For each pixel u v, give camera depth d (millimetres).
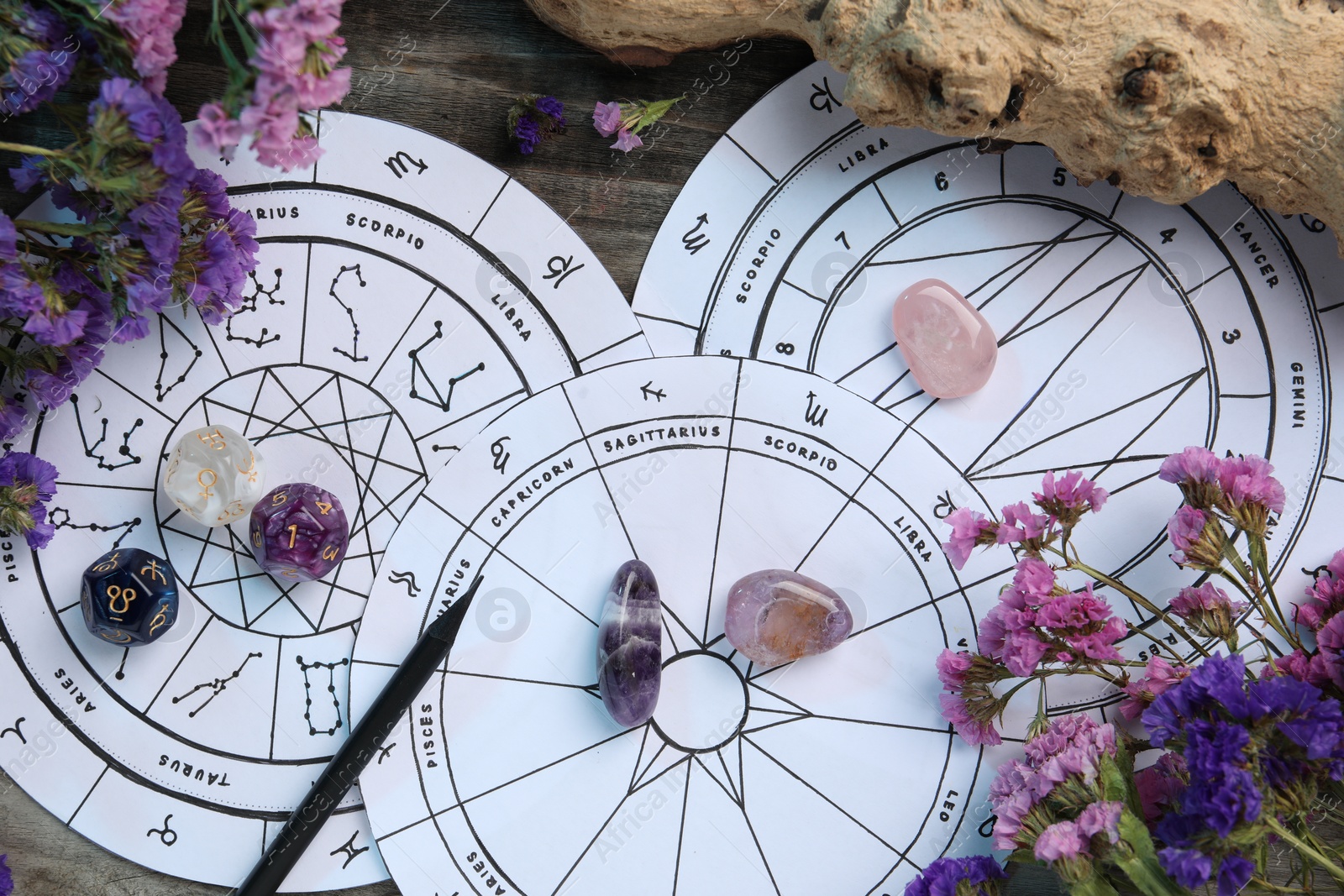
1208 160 385
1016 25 377
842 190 407
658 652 395
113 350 401
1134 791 378
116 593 388
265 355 403
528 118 400
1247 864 352
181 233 389
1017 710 405
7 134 399
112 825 398
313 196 403
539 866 399
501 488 403
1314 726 350
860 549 406
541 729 401
